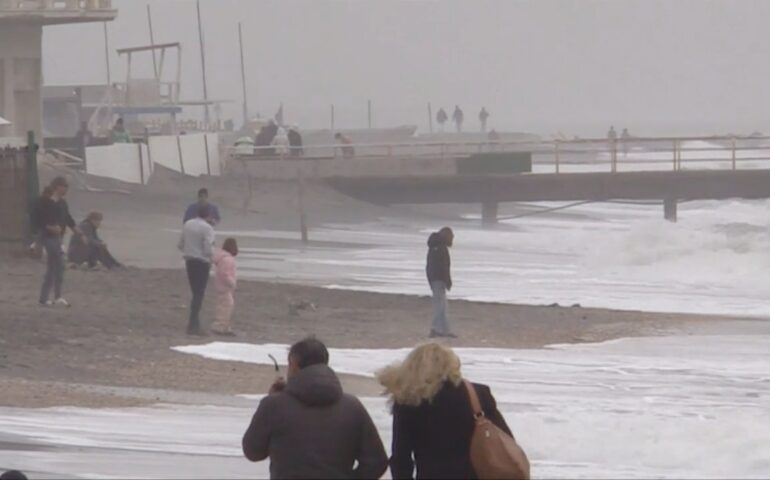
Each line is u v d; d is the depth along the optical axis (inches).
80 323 3449.8
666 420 2161.7
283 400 1140.5
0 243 4862.2
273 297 4379.9
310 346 1161.4
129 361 2970.0
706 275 5659.5
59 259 3720.5
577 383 2785.4
